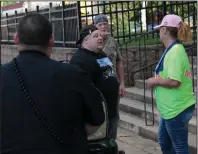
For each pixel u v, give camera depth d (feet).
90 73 13.19
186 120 13.89
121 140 21.43
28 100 8.05
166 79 13.69
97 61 13.57
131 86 29.71
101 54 13.91
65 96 8.14
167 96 13.83
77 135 8.33
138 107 24.64
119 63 18.16
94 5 33.88
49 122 8.02
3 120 8.09
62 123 8.11
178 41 13.97
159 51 30.78
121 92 18.08
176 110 13.71
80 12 33.45
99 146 9.36
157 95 14.21
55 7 39.01
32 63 8.30
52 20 40.01
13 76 8.25
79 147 8.34
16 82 8.19
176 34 13.89
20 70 8.27
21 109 8.05
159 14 35.24
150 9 37.76
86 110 8.46
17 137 8.00
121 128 23.86
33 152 7.92
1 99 8.16
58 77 8.18
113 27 39.88
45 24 8.43
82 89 8.29
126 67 30.04
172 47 13.75
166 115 13.91
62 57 35.22
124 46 30.53
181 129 13.85
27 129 7.99
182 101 13.74
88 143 9.07
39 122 8.00
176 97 13.70
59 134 8.06
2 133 8.07
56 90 8.12
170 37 13.92
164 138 14.76
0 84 8.23
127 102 26.30
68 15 36.01
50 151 7.97
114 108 14.07
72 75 8.27
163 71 13.89
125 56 29.99
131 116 24.67
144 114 23.70
